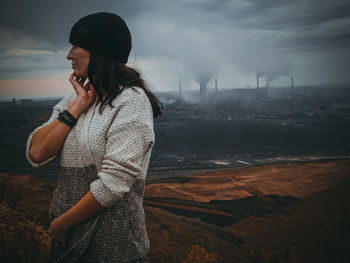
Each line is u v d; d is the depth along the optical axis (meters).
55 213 0.55
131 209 0.54
